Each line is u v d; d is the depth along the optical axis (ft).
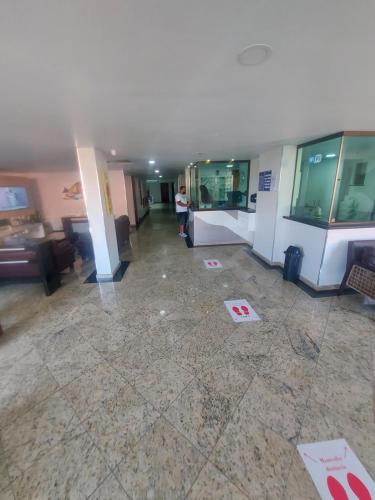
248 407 4.87
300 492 3.52
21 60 3.18
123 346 6.81
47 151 10.70
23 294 10.30
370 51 3.19
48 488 3.63
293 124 7.16
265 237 13.65
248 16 2.49
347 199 9.37
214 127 7.25
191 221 18.79
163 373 5.80
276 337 7.04
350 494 3.48
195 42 2.92
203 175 17.03
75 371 5.91
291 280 10.97
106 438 4.33
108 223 11.70
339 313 8.25
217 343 6.84
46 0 2.17
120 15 2.41
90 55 3.14
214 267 13.12
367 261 8.57
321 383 5.40
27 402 5.08
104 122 6.28
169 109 5.43
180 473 3.79
